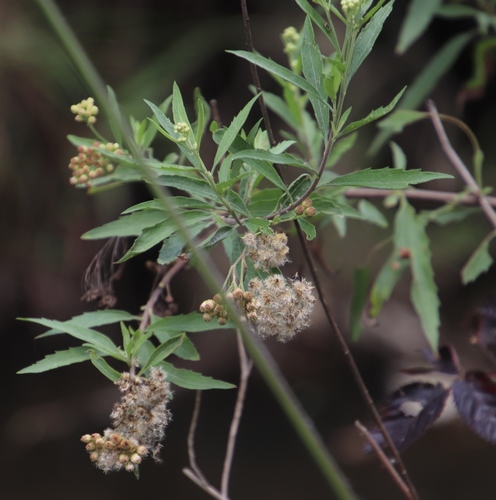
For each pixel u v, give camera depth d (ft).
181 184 3.63
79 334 3.63
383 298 4.58
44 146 8.68
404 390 3.99
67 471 8.77
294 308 3.54
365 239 9.07
